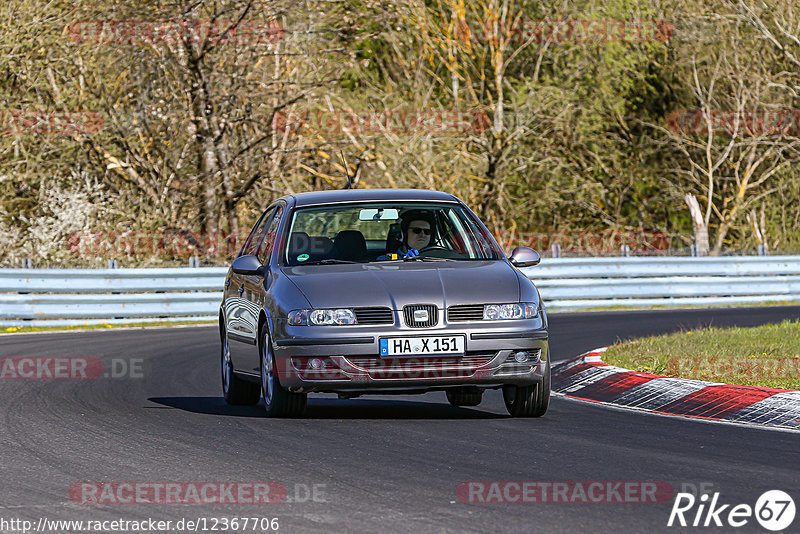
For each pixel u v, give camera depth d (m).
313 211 37.34
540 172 122.88
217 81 92.94
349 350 32.53
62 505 23.08
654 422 33.34
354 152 103.00
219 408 37.81
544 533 20.16
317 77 97.25
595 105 123.88
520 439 30.23
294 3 92.69
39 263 88.62
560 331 65.56
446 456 27.70
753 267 91.75
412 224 37.41
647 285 88.25
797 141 124.25
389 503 22.62
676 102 132.25
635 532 20.19
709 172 124.31
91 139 93.38
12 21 92.50
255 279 36.91
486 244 37.09
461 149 113.12
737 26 124.94
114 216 92.12
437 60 121.88
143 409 37.19
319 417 35.19
